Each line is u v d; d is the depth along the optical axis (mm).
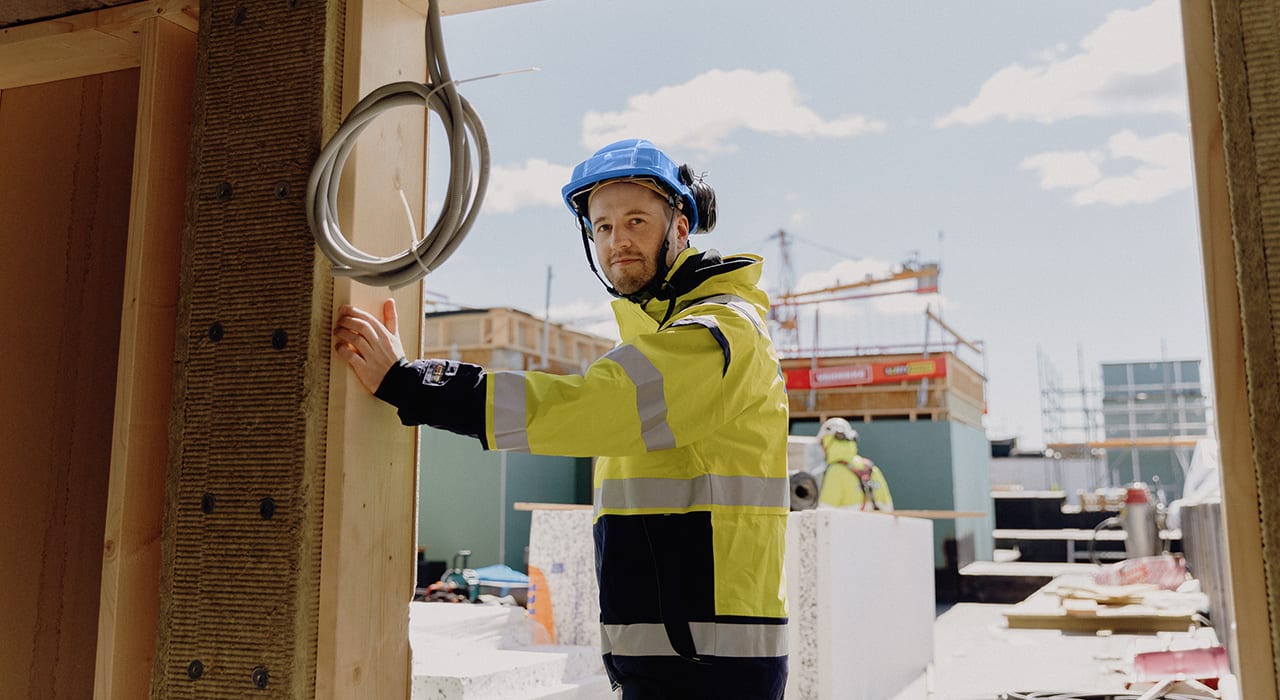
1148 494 13359
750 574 1748
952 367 16438
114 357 2195
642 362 1633
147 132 1961
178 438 1848
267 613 1726
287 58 1866
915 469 15828
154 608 1896
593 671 4023
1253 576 1310
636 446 1646
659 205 1901
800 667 4746
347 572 1755
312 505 1738
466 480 11703
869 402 16484
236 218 1861
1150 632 7375
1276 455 1307
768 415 1852
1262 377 1321
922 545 7344
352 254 1749
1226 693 4117
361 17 1885
